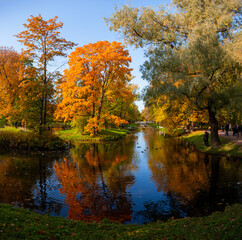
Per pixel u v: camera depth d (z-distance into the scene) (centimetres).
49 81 2714
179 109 2775
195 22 2031
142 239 576
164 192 1104
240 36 1819
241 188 1116
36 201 987
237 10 1959
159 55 2080
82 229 650
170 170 1556
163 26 2372
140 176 1409
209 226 644
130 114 8650
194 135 3691
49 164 1780
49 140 2573
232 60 1866
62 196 1055
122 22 2280
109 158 2062
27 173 1484
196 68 1930
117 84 3519
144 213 868
